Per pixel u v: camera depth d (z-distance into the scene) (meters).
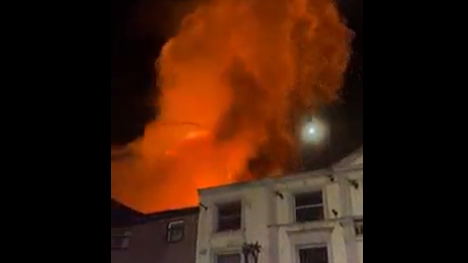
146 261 16.72
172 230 16.91
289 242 15.84
